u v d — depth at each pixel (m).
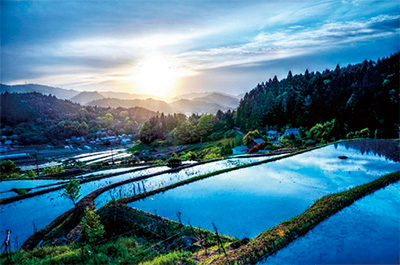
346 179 45.69
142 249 25.47
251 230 28.56
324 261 20.95
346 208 31.84
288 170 53.97
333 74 176.75
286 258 21.61
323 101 147.00
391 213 30.23
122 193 45.97
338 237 25.02
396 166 53.62
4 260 22.33
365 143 83.12
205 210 35.25
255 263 20.94
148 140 181.00
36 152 196.38
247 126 159.62
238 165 62.94
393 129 112.94
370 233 25.61
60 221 35.78
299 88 165.38
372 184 38.53
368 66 159.88
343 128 125.75
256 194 40.16
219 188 44.47
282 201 36.69
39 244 29.44
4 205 43.12
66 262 21.56
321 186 42.56
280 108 157.62
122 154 174.62
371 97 132.62
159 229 29.58
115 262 22.47
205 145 140.62
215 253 22.83
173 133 172.88
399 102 124.00
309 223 27.36
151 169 69.25
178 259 21.62
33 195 47.91
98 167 98.88
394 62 144.75
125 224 32.50
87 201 40.75
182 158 97.38
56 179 68.69
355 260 20.98
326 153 70.00
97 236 28.64
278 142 113.62
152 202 39.78
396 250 22.33
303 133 135.62
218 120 174.50
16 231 33.47
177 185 47.59
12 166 107.00
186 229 28.61
